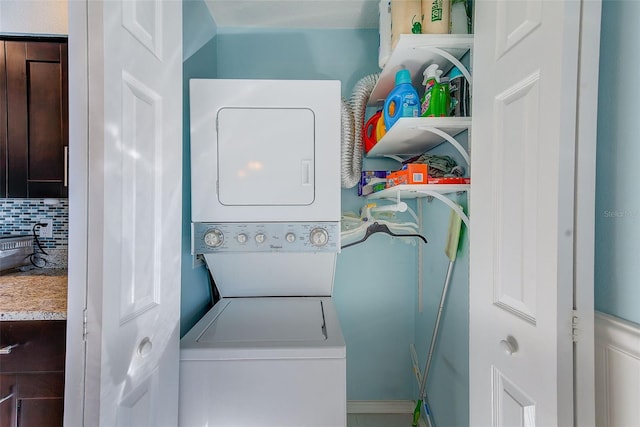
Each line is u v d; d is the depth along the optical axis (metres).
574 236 0.73
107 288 0.79
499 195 1.01
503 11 0.99
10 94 1.48
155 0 1.06
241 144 1.58
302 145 1.59
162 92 1.10
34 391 1.08
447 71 1.64
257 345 1.24
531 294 0.84
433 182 1.39
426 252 2.12
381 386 2.36
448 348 1.77
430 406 2.04
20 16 1.47
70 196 0.75
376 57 2.32
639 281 0.70
